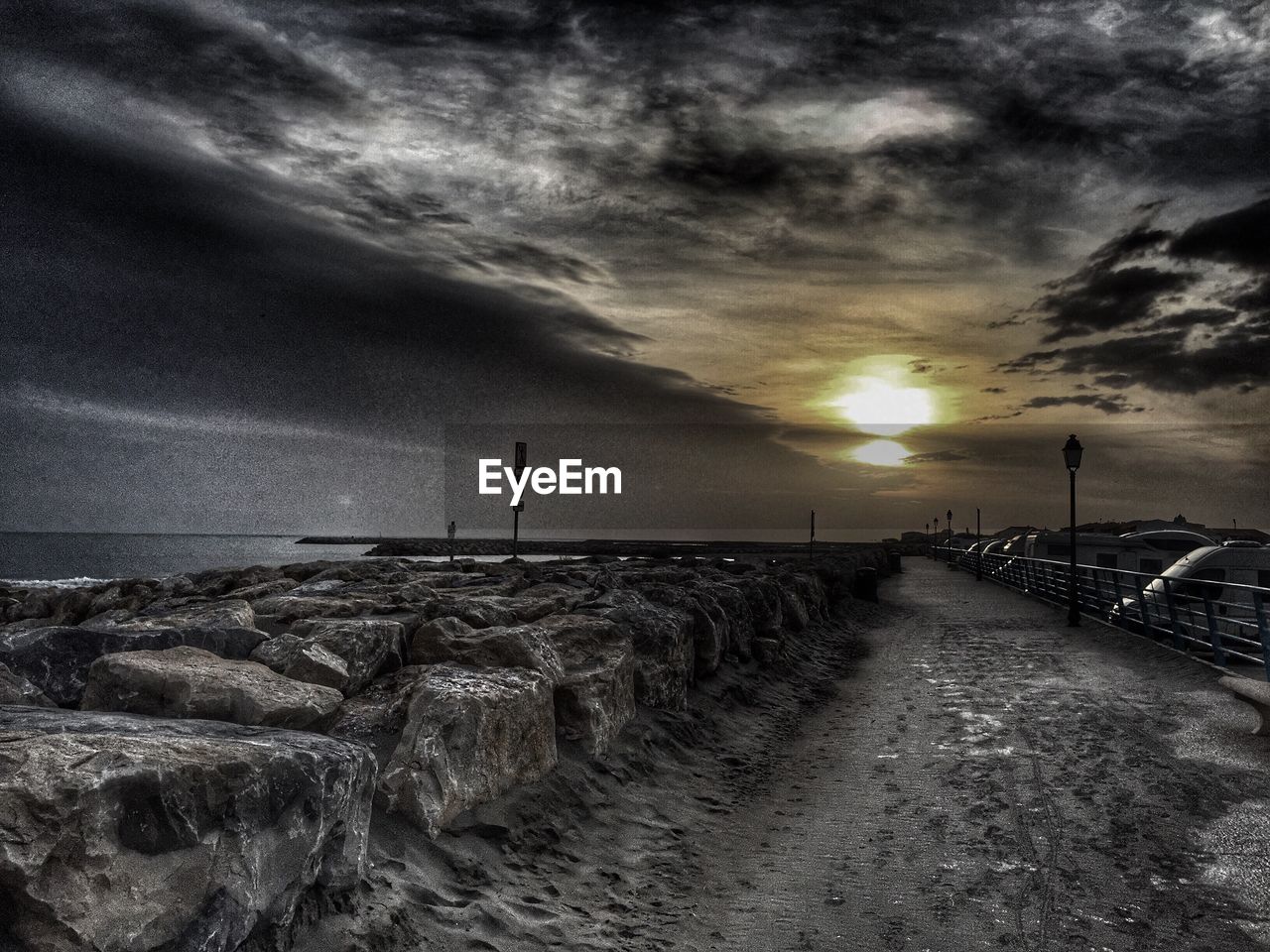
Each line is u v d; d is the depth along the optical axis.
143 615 8.42
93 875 3.07
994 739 9.62
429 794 5.24
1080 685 12.68
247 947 3.52
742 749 9.38
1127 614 19.50
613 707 7.93
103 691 4.93
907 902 5.62
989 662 15.16
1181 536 31.97
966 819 7.13
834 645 17.36
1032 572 32.34
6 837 2.97
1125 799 7.46
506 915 4.79
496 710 5.98
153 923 3.16
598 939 4.89
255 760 3.62
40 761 3.20
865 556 44.09
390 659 6.69
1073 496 21.48
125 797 3.20
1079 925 5.25
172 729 3.89
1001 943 5.05
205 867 3.35
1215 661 13.70
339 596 9.33
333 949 3.88
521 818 5.94
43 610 10.91
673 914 5.41
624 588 11.18
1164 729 9.84
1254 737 9.34
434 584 11.98
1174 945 5.00
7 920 2.97
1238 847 6.39
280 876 3.67
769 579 16.42
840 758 9.20
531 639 7.19
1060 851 6.40
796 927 5.30
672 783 7.79
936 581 42.66
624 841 6.39
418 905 4.53
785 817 7.37
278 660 6.10
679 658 9.64
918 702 11.87
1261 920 5.29
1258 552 20.05
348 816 4.15
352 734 5.55
